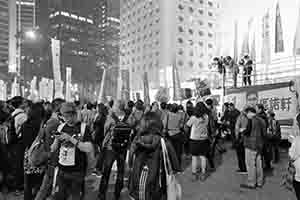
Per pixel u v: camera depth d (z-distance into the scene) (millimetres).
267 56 19234
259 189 6301
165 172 3387
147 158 3426
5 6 119375
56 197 3799
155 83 56281
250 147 6379
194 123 7004
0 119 6012
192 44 61188
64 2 98750
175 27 60312
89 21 103000
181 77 58344
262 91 13086
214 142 8594
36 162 4309
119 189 5328
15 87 43000
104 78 18141
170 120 7863
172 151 3490
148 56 66562
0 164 5746
